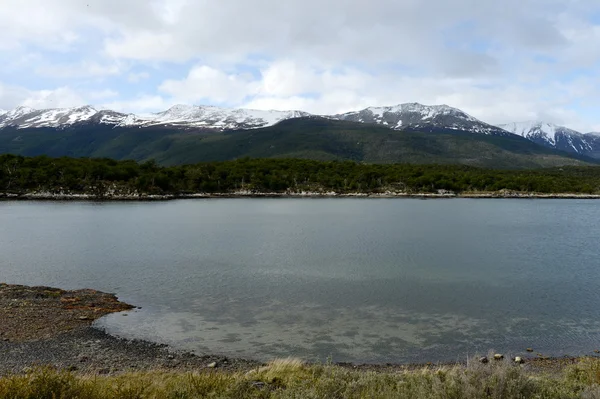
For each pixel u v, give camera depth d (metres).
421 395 10.45
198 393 11.93
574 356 22.27
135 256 50.84
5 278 39.25
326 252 53.66
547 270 43.00
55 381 10.96
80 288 35.72
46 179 169.38
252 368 20.02
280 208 135.50
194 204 151.50
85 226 83.69
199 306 30.55
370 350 22.92
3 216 103.12
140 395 11.52
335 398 11.18
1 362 19.69
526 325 26.95
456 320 27.84
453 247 57.91
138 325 26.28
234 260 48.22
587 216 108.38
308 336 24.88
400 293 34.16
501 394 10.03
